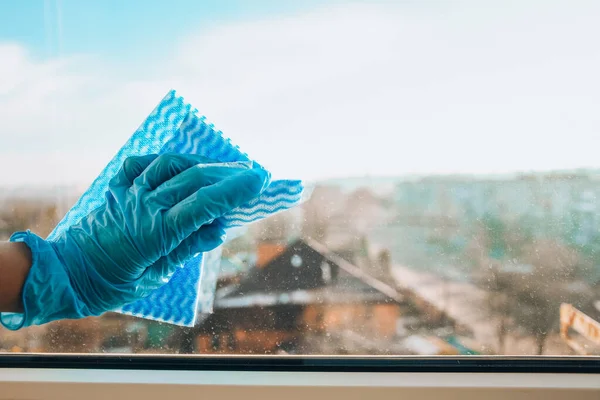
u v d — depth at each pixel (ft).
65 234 2.20
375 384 2.19
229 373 2.35
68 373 2.37
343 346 2.44
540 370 2.27
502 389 2.13
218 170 2.12
